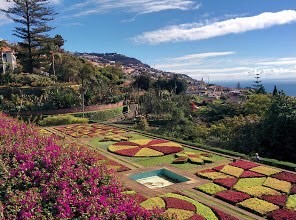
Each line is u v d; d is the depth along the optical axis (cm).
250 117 3173
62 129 3681
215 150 2559
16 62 7275
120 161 2309
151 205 1428
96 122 4338
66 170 1061
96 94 5869
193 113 4866
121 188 1051
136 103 6481
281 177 1833
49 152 1189
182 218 1292
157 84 8619
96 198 918
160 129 3775
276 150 2638
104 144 2870
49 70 7319
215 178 1842
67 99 5194
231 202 1499
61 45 8844
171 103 5081
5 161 1133
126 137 3147
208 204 1480
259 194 1577
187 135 3425
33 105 5034
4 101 5272
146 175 2034
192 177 1908
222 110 4369
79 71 7381
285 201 1492
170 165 2194
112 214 845
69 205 898
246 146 2780
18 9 6694
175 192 1625
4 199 935
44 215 859
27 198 913
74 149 1291
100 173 1087
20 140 1382
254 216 1364
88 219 839
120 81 8744
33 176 1046
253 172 1931
